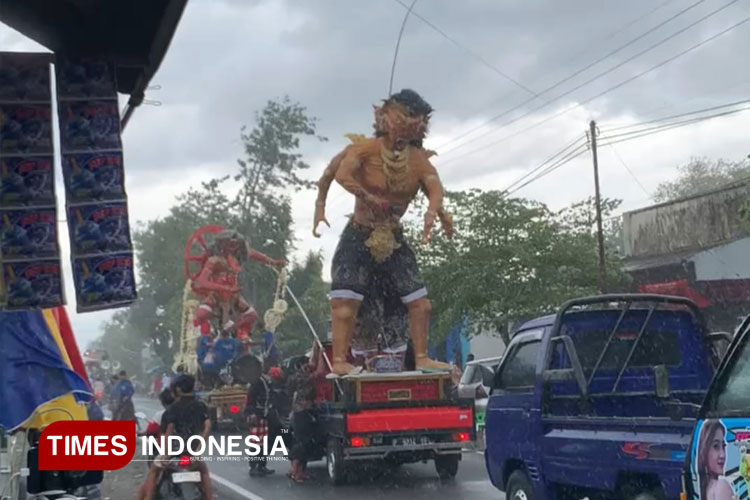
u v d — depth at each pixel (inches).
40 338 284.0
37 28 236.7
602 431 286.5
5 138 238.5
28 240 240.7
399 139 543.8
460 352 1279.5
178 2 207.9
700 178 1899.6
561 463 307.7
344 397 523.8
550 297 878.4
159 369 2151.8
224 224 1555.1
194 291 1000.9
